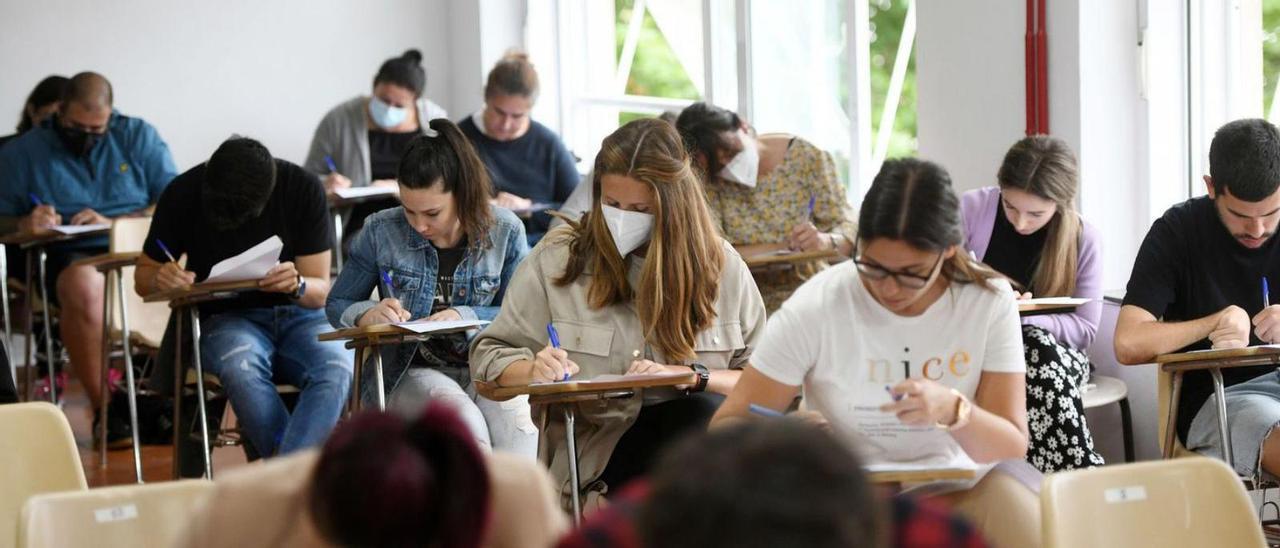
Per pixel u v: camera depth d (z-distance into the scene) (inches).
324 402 163.2
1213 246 139.4
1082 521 88.1
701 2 275.4
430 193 146.7
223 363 166.4
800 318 102.5
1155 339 134.6
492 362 125.2
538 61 325.4
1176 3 179.3
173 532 86.8
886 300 99.1
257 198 167.6
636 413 126.5
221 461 214.2
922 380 96.0
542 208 238.7
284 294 171.0
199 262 173.0
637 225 125.5
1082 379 145.5
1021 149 152.9
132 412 189.8
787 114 251.8
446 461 60.7
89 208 248.8
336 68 330.6
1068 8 180.2
